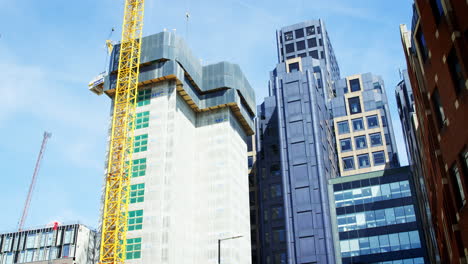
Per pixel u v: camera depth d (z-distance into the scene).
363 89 145.00
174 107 100.69
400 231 99.75
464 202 37.53
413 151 87.38
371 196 105.62
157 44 104.38
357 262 99.94
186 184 101.12
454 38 34.22
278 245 112.69
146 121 100.62
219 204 102.19
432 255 90.00
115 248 87.31
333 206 107.75
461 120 35.06
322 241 102.81
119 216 90.75
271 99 133.38
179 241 93.06
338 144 132.25
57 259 103.12
